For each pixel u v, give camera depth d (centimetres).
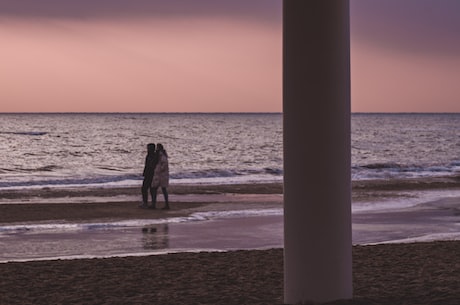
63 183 3950
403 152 9169
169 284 1051
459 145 10775
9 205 2577
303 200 770
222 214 2327
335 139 761
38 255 1540
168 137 12825
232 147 9862
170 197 3000
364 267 1165
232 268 1186
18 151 8519
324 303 778
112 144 10269
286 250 791
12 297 980
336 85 758
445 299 845
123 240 1759
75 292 1005
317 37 751
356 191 3366
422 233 1912
